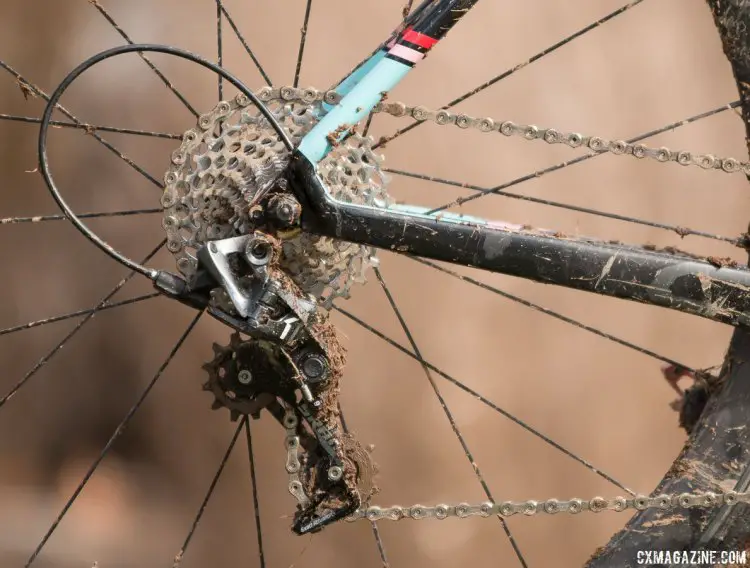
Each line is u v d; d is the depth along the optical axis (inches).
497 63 191.8
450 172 187.2
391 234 112.6
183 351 188.4
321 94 113.7
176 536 170.7
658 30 190.2
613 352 178.2
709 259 113.3
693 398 116.6
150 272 112.8
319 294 114.1
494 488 174.6
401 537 169.0
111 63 193.5
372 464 113.7
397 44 113.3
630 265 113.0
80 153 192.1
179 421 186.1
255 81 191.8
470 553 167.6
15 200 190.4
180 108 192.4
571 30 191.8
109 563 159.9
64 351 188.9
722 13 114.4
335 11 194.1
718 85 186.1
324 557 169.2
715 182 182.5
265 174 112.7
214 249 112.2
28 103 191.8
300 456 114.0
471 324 181.3
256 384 114.0
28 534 164.1
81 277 190.7
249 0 193.3
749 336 114.5
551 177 186.5
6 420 185.5
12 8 191.8
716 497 113.8
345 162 113.5
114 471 182.7
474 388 178.7
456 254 112.7
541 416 177.3
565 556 167.2
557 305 180.7
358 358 179.2
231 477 180.1
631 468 174.1
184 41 194.1
